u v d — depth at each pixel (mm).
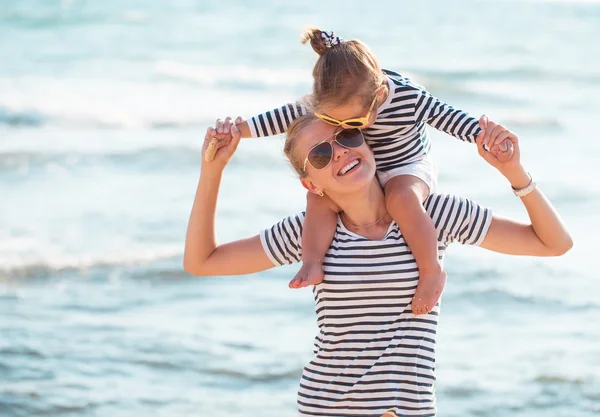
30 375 11016
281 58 54312
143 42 59344
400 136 5934
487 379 10992
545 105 42500
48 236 17859
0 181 22984
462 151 28266
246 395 10641
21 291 14688
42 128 30734
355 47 5527
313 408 5754
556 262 16156
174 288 14961
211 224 6121
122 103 35281
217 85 42031
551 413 10125
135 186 22875
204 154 5910
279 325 13070
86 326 12953
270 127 5973
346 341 5719
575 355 11812
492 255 16609
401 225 5715
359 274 5699
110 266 16016
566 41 74875
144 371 11297
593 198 21516
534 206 5773
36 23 65125
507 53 65062
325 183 5676
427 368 5703
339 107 5438
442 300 14047
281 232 6125
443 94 45625
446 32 79938
